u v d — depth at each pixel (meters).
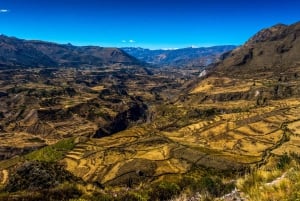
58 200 40.94
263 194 14.12
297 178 13.84
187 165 195.75
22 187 90.62
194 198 19.47
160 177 176.00
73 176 102.81
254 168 18.11
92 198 37.66
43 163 105.38
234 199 15.48
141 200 32.28
